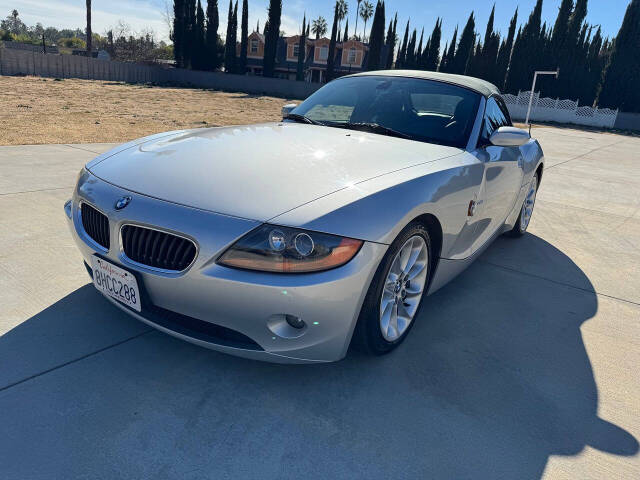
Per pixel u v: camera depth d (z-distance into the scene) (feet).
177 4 141.59
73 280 8.66
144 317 6.05
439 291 9.80
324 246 5.36
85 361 6.40
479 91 9.82
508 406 6.29
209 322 5.68
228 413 5.69
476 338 7.99
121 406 5.64
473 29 138.31
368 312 6.20
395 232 5.94
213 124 41.63
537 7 114.11
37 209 12.48
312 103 10.54
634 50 104.12
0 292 8.02
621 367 7.48
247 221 5.39
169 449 5.09
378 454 5.28
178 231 5.48
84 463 4.82
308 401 6.02
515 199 11.41
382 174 6.50
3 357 6.33
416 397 6.29
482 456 5.38
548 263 12.14
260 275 5.30
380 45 139.44
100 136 28.48
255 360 6.25
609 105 108.06
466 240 8.57
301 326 5.66
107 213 6.03
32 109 40.91
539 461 5.38
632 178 27.86
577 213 17.88
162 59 180.34
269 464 5.01
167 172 6.39
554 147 44.55
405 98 9.59
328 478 4.91
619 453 5.62
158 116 44.88
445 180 7.09
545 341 8.11
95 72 107.04
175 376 6.26
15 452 4.88
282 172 6.25
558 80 114.42
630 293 10.54
